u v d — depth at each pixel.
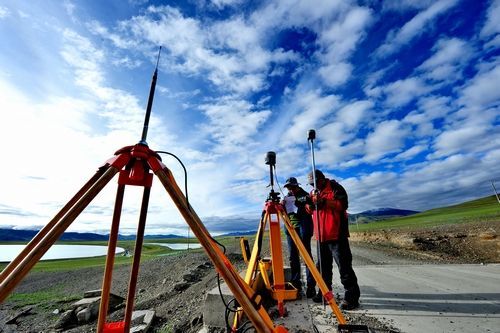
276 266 3.13
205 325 3.59
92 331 4.86
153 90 1.79
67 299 8.36
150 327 4.51
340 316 2.71
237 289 1.33
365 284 5.28
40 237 1.34
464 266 7.06
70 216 1.19
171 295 6.59
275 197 3.08
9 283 1.01
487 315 3.33
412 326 3.10
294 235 2.98
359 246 15.67
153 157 1.56
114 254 1.71
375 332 2.95
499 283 4.93
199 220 1.62
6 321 6.48
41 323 6.11
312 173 3.89
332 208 3.91
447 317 3.32
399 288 4.83
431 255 10.18
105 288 1.73
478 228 14.77
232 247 18.81
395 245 14.43
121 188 1.67
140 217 1.81
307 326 3.24
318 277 2.80
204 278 8.01
